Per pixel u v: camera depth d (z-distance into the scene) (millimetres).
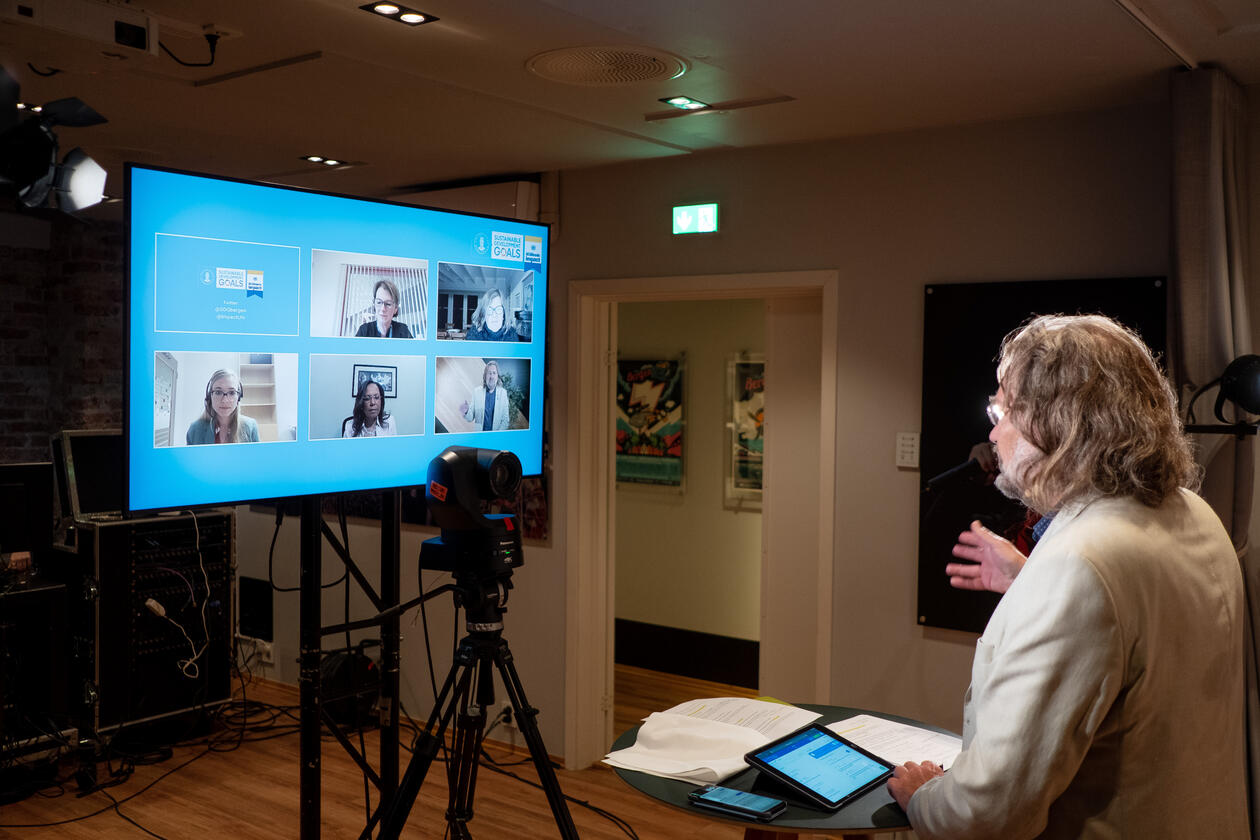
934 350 3445
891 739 1887
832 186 3660
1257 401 2424
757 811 1535
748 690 5383
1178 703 1265
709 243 3955
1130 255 3121
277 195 2420
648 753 1822
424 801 3822
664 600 5738
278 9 2338
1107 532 1266
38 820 3615
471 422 2928
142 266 2182
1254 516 2727
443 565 2330
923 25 2383
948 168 3430
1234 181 2754
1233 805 1332
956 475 3408
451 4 2289
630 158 4051
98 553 4059
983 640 1383
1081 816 1286
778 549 4207
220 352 2326
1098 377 1319
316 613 2477
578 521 4312
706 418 5566
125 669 4133
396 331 2705
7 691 3906
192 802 3799
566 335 4344
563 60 2721
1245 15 2365
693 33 2475
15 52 2162
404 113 3332
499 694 4551
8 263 5770
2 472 3768
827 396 3684
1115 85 2891
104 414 5895
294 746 4418
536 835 3561
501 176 4441
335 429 2570
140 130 3627
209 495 2318
